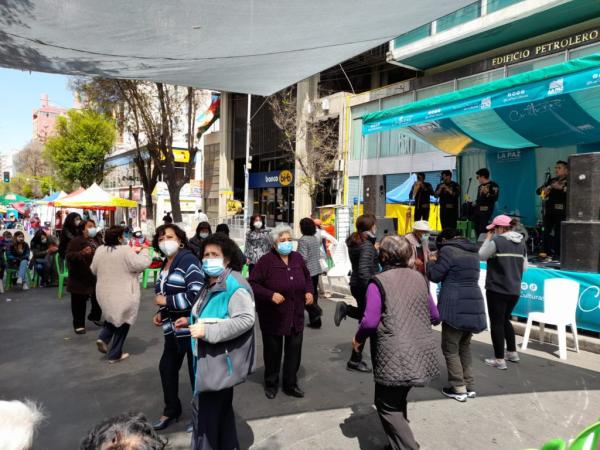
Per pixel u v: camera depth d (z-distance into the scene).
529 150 11.55
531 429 3.75
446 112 8.26
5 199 36.94
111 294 5.31
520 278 5.14
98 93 17.97
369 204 10.70
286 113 23.41
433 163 15.77
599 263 6.18
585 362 5.49
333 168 20.55
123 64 4.67
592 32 11.55
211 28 3.81
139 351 5.88
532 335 6.57
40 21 3.46
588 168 6.29
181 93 19.31
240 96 29.89
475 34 13.30
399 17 3.71
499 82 7.34
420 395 4.44
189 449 3.43
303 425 3.83
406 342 3.10
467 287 4.27
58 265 9.89
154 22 3.60
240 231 25.48
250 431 3.72
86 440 1.37
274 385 4.45
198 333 2.72
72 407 4.18
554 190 8.76
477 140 10.98
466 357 4.44
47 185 48.56
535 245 10.34
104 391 4.55
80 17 3.43
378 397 3.24
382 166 18.06
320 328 7.08
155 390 4.58
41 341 6.37
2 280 10.48
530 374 5.04
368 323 3.11
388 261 3.43
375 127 9.88
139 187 37.62
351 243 5.27
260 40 4.15
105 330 5.45
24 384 4.74
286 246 4.39
